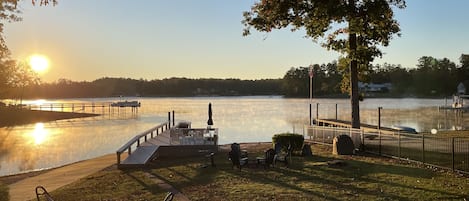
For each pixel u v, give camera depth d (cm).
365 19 2130
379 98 14725
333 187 1212
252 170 1548
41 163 2544
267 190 1195
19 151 3114
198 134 2367
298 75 16725
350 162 1667
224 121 5791
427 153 1705
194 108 10044
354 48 2256
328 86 14562
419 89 14438
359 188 1190
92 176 1575
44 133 4659
